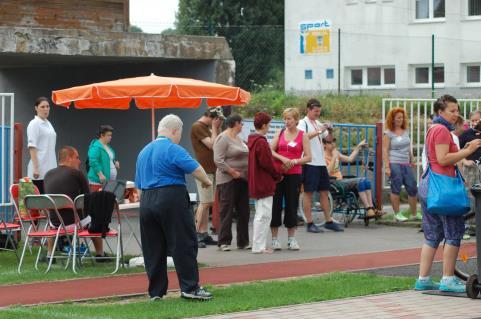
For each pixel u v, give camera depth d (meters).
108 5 26.73
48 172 17.09
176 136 13.58
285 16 62.03
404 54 58.12
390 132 23.86
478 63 56.03
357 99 45.56
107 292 14.27
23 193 17.97
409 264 17.23
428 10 57.38
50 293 14.18
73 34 24.70
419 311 12.56
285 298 13.42
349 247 19.86
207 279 15.54
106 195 16.14
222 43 26.98
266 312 12.45
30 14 25.30
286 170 19.27
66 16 25.94
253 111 43.34
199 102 19.39
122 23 27.06
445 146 13.59
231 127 19.05
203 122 20.66
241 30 61.75
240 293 13.92
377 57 59.06
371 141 26.20
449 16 56.53
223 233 19.25
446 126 13.77
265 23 65.81
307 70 61.38
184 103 19.36
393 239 21.20
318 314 12.35
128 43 25.42
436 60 57.22
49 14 25.62
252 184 18.80
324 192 22.58
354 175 25.77
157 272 13.53
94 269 16.59
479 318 12.16
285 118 19.61
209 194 19.97
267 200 18.84
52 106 31.02
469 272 15.89
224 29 62.16
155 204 13.23
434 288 14.21
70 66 30.20
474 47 56.03
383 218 24.45
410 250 19.33
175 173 13.30
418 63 57.69
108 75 29.39
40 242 18.23
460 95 55.34
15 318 11.89
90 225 16.30
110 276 15.85
